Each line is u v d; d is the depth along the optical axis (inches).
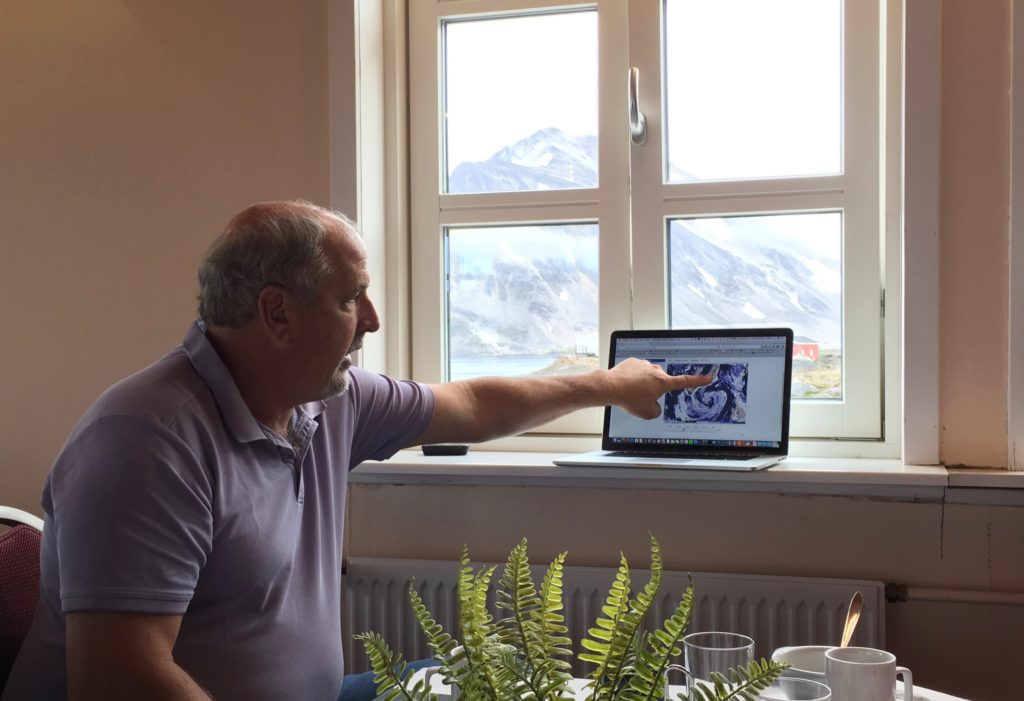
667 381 70.1
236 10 83.3
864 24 77.5
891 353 77.5
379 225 85.3
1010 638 67.1
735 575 70.4
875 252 77.5
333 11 80.5
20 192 87.2
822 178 78.4
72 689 40.7
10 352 87.3
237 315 48.1
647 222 82.4
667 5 82.2
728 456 74.1
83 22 86.4
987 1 68.5
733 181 80.4
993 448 69.3
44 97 87.0
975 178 69.0
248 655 47.5
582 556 75.3
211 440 46.2
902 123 70.9
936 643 68.4
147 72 85.1
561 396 66.1
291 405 51.0
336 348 49.4
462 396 64.0
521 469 74.4
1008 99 68.2
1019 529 66.8
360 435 60.2
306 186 82.1
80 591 40.8
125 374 85.7
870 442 78.0
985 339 69.2
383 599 77.5
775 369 75.2
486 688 27.6
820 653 39.8
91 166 86.2
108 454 42.5
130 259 85.5
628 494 74.2
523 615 29.3
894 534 69.1
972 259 69.2
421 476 77.5
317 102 81.7
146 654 40.5
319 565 52.7
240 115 83.4
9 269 87.3
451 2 87.0
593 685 29.4
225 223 83.7
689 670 34.1
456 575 75.9
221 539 46.4
